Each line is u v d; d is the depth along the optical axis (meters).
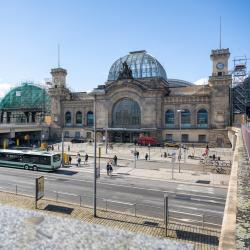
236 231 6.95
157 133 87.00
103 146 81.38
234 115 90.00
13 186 34.03
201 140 84.31
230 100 85.44
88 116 101.19
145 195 30.59
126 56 108.38
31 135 103.62
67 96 108.19
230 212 8.34
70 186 34.56
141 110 89.50
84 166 50.56
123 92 92.38
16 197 27.59
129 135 91.44
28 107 121.25
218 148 77.00
